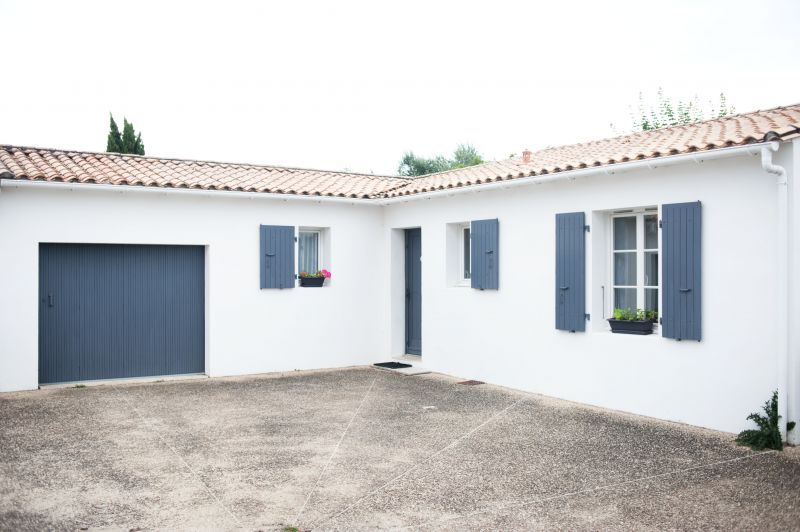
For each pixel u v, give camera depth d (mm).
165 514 4500
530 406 8094
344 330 11664
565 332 8500
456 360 10398
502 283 9484
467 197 10141
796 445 6098
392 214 11930
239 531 4215
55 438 6535
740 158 6523
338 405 8258
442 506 4680
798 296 6047
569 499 4812
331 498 4855
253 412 7844
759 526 4270
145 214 9812
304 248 11641
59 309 9484
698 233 6852
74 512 4508
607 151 9078
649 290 7797
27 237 8961
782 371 6039
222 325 10453
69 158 10500
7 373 8875
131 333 10031
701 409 6895
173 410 7922
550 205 8711
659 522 4355
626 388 7695
